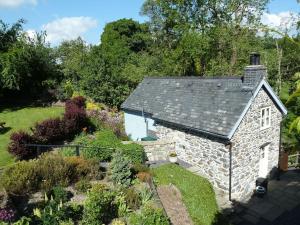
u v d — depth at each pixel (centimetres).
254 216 1352
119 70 3058
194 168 1641
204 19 3309
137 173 1393
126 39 5475
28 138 1645
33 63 3055
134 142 1706
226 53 3238
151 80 2369
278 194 1550
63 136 1917
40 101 3097
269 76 2761
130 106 2236
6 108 2878
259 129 1588
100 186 1097
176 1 3228
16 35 3048
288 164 1917
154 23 3975
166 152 1766
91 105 2709
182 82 2020
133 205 1095
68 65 3434
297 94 391
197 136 1605
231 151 1429
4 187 1112
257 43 3084
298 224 1278
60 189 1099
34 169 1195
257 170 1627
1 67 2728
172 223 1046
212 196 1402
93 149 1504
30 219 880
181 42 3266
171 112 1823
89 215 945
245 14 3123
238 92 1543
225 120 1456
